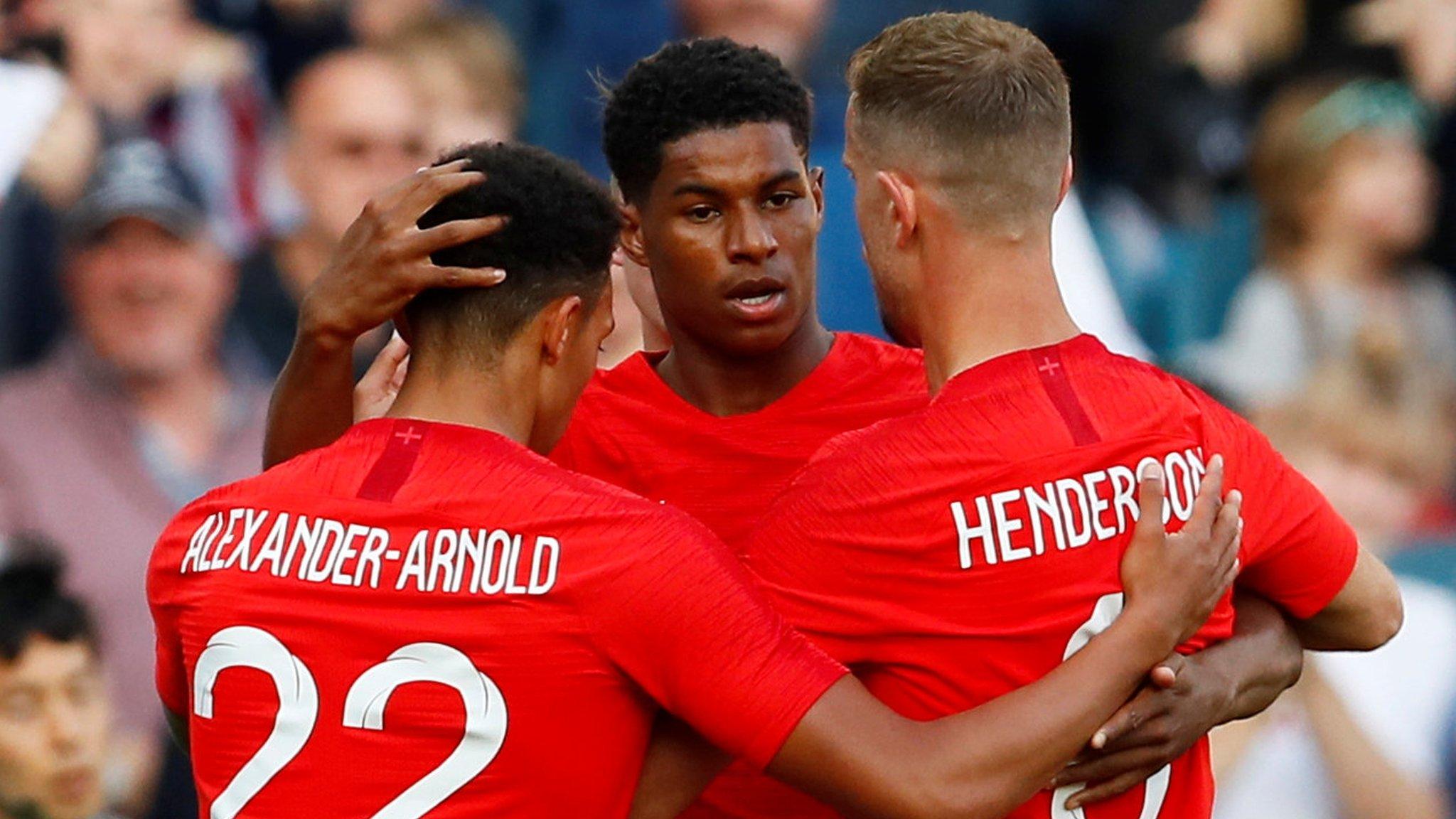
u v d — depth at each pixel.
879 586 8.41
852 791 7.98
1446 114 24.61
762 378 10.27
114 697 18.84
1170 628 8.22
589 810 8.20
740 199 9.62
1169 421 8.60
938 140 8.56
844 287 20.61
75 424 19.98
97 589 19.36
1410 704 19.41
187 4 21.48
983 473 8.34
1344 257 24.09
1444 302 24.34
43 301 20.44
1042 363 8.54
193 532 8.65
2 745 17.86
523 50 22.92
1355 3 24.59
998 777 7.95
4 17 20.98
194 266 20.66
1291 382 23.52
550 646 8.02
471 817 7.99
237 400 20.78
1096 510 8.34
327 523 8.26
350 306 8.99
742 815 9.38
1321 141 24.09
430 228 8.66
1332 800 18.56
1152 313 23.81
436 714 7.98
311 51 21.78
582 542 8.12
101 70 21.08
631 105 9.80
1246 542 8.77
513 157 8.73
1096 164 24.44
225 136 21.34
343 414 9.66
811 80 23.23
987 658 8.33
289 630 8.15
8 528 19.47
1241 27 24.56
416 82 21.94
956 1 23.91
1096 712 8.04
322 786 8.01
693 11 23.12
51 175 20.62
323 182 21.50
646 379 10.45
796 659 8.09
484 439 8.38
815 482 8.64
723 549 8.34
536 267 8.53
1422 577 21.17
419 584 8.07
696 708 8.10
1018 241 8.62
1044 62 8.74
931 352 8.83
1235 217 24.27
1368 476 22.81
